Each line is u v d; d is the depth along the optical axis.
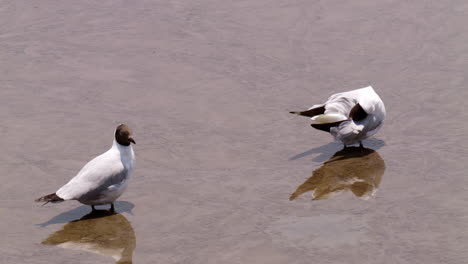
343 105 15.63
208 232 12.76
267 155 15.70
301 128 16.94
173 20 23.02
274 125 17.05
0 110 17.97
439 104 17.59
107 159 13.30
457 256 11.76
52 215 13.51
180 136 16.58
